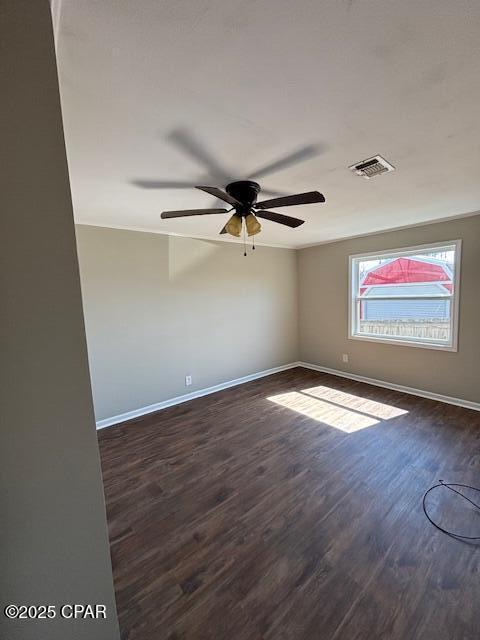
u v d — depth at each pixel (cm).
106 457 265
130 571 153
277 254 500
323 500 201
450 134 153
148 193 224
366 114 134
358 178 208
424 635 120
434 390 369
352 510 191
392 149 168
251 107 127
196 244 399
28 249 67
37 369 70
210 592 141
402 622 125
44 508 73
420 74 109
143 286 354
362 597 136
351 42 94
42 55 66
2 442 67
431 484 213
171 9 82
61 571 76
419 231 364
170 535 176
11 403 67
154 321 364
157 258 363
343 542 166
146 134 145
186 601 137
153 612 132
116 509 199
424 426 300
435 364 367
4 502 68
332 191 234
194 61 100
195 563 156
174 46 94
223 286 432
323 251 487
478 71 108
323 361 505
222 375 437
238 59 100
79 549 78
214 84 112
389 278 409
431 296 367
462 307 337
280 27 88
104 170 183
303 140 156
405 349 396
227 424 321
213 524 183
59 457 74
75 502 77
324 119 137
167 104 123
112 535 177
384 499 200
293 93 118
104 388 329
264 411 352
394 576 145
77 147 155
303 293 526
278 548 164
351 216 318
